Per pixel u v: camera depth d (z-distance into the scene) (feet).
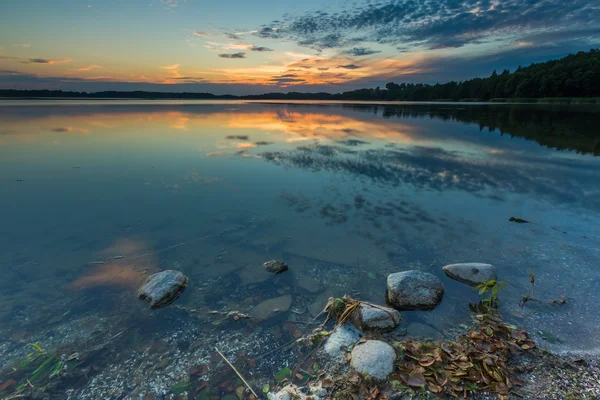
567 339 12.77
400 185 31.99
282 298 15.97
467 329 13.58
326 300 15.78
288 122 91.91
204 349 12.95
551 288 15.93
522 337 12.67
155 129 72.90
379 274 17.87
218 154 46.24
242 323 14.39
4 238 21.95
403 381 10.69
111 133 65.67
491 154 45.24
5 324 14.29
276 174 36.35
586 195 28.37
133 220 24.91
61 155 45.19
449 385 10.59
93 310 15.29
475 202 27.27
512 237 21.22
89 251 20.47
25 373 11.87
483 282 16.30
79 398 10.90
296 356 12.46
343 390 10.62
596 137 59.77
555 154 44.98
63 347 13.08
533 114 111.96
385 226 23.31
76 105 184.55
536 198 27.89
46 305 15.58
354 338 13.01
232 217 25.36
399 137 62.08
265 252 20.34
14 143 53.11
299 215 25.45
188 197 29.63
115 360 12.44
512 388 10.59
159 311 15.23
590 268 17.43
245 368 11.96
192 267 18.81
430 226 23.12
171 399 10.74
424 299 14.97
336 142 56.03
